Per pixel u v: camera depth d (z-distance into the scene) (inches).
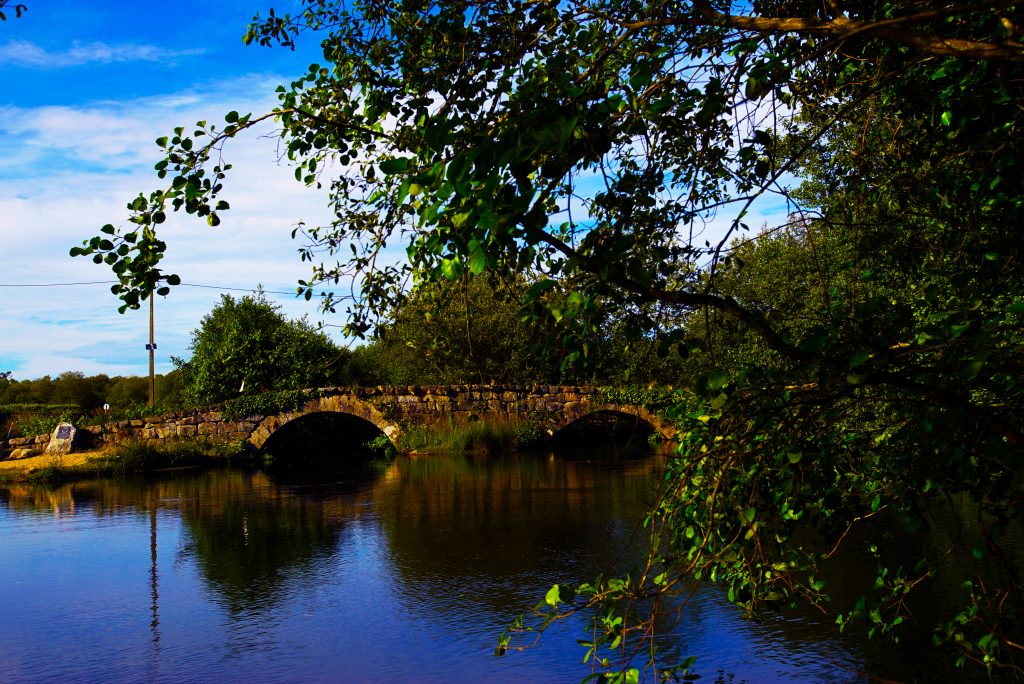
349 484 684.1
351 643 243.3
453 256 99.4
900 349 108.0
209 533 442.0
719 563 126.7
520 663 222.1
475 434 1021.8
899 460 125.3
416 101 134.7
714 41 107.3
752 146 102.9
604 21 120.4
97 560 372.2
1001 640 137.1
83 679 217.6
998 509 134.6
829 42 101.6
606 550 365.4
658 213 113.4
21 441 907.4
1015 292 146.9
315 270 156.9
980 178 137.3
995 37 116.8
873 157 161.2
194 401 1114.1
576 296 99.6
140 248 118.9
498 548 379.9
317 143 137.3
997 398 119.2
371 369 1272.1
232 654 236.1
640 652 225.6
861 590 271.7
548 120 91.1
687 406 129.3
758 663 213.6
